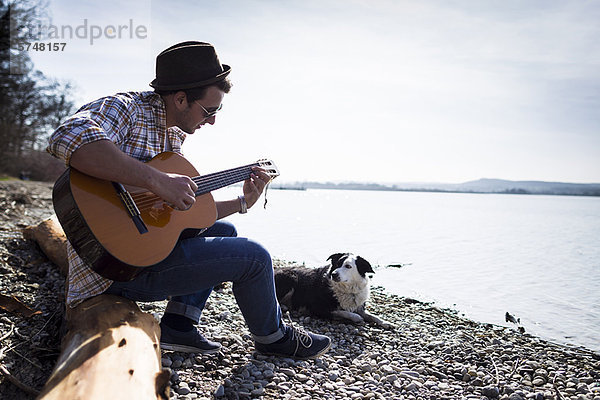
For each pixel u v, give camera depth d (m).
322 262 8.01
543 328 4.78
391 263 8.65
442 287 6.67
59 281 4.02
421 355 3.57
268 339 2.80
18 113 26.25
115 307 2.13
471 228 18.28
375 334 4.12
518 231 17.42
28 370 2.38
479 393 2.88
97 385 1.54
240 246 2.45
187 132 2.50
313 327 4.29
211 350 2.82
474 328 4.57
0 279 3.91
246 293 2.58
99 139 1.91
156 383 1.75
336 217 21.28
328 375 2.88
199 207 2.48
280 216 20.27
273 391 2.53
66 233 2.02
